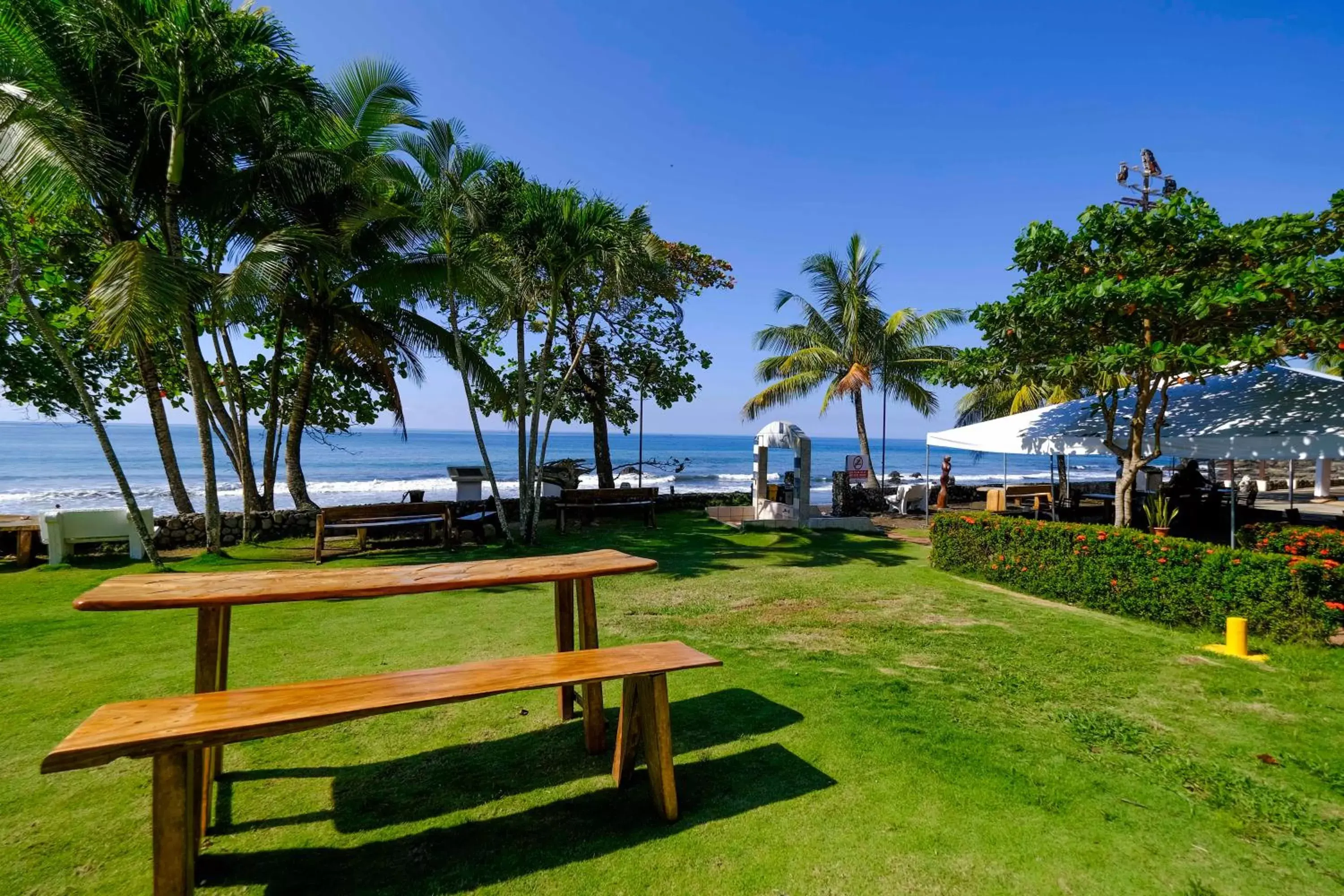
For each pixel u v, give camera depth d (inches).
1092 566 266.5
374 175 418.9
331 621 242.2
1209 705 164.1
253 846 103.2
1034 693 170.7
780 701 163.5
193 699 92.7
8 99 259.0
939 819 111.0
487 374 547.8
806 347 866.1
